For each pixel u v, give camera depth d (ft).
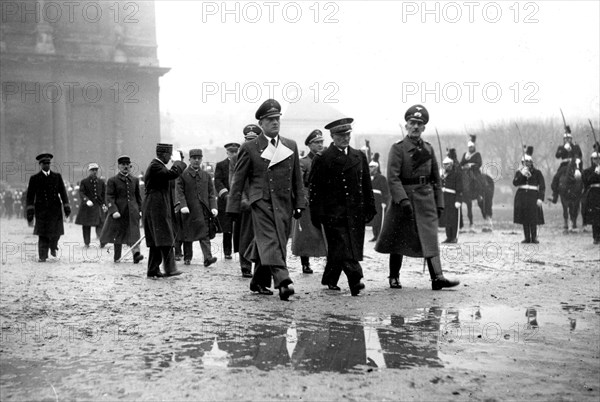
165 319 25.57
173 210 40.22
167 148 39.17
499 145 162.30
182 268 44.21
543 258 47.32
